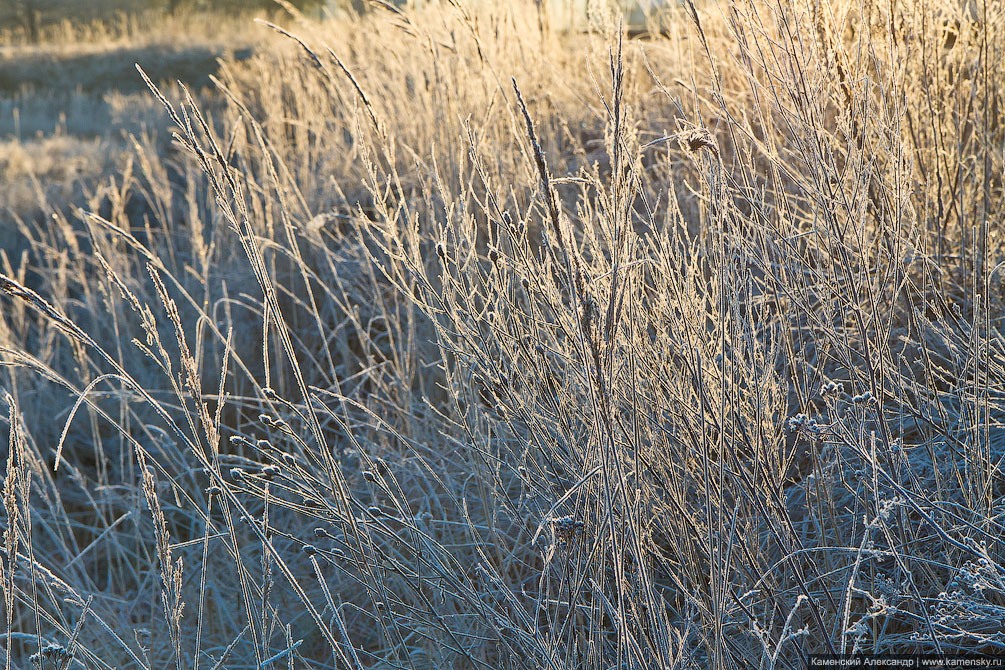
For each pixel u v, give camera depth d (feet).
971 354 6.47
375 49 17.74
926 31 8.23
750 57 6.68
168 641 8.03
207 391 12.00
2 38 76.38
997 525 5.63
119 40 60.49
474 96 11.69
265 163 6.88
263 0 69.10
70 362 12.91
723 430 5.09
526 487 7.39
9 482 5.21
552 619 6.92
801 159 6.74
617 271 4.41
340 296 12.82
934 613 5.38
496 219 6.57
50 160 24.73
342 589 8.38
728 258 5.70
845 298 6.31
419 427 9.70
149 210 19.27
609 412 4.62
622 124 4.78
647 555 5.79
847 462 6.74
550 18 15.19
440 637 6.78
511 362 6.24
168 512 10.24
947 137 8.50
